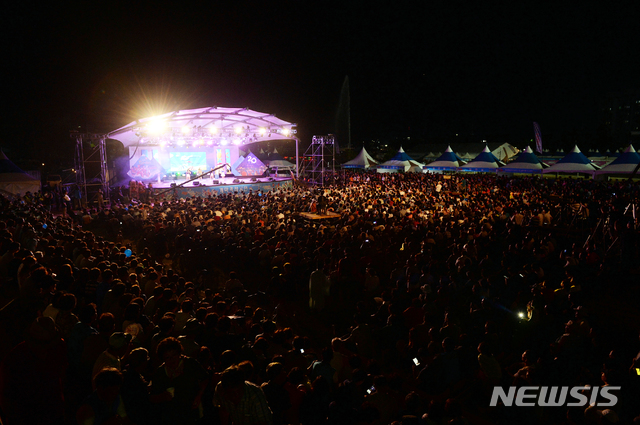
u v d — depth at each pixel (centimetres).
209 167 3862
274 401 432
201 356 462
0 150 2562
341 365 591
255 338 568
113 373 325
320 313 1022
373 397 467
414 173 4809
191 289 791
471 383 615
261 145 5553
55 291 580
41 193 2711
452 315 830
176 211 2008
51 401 378
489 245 1482
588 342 697
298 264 1127
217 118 3042
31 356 372
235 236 1444
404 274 1118
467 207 2088
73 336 474
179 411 376
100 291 691
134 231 1966
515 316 808
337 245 1320
